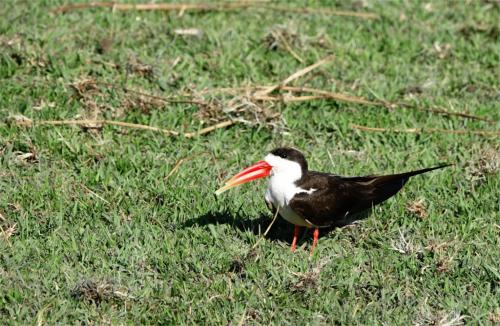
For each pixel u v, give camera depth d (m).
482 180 12.66
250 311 9.91
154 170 12.59
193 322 9.70
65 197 11.93
